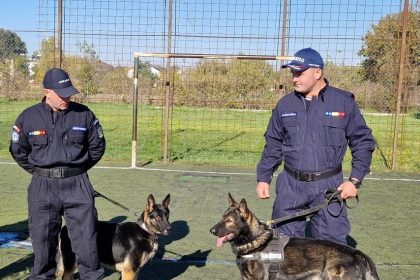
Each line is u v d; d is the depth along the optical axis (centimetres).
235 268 480
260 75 1203
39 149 370
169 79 1052
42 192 375
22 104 1769
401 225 650
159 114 1639
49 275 398
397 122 1048
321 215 376
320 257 349
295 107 377
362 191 850
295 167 377
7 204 698
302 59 362
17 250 513
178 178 919
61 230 407
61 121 371
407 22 988
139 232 415
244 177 945
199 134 1545
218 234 357
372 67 1088
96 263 393
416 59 1099
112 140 1380
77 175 381
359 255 350
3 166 985
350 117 373
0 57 1722
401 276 473
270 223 373
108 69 1341
